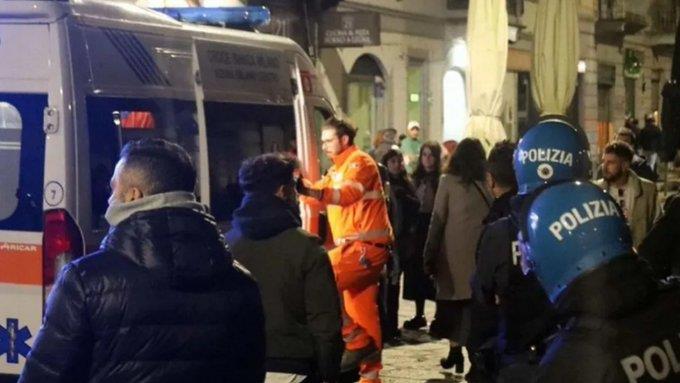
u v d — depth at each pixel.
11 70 4.79
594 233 2.15
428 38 18.48
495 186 5.01
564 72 11.81
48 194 4.72
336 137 6.13
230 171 5.87
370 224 6.14
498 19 11.47
